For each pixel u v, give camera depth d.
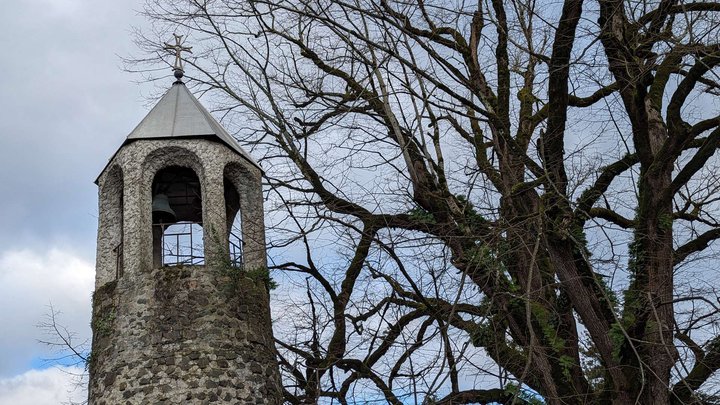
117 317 18.33
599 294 17.11
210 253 18.81
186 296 18.31
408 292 18.62
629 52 16.52
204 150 19.48
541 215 15.85
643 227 17.11
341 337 18.92
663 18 16.70
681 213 18.61
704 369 16.28
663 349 15.62
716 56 14.96
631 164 18.17
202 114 20.19
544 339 16.81
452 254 16.42
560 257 16.72
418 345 15.02
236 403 17.66
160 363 17.70
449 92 16.84
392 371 16.69
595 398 16.72
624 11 16.61
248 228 19.77
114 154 19.80
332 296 19.11
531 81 19.66
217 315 18.28
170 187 20.31
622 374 16.50
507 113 18.38
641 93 16.75
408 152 18.42
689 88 16.69
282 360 18.42
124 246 18.84
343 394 17.70
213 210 19.06
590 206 17.02
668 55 16.02
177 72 21.17
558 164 16.53
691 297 15.41
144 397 17.41
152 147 19.38
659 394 16.06
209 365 17.78
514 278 17.69
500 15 19.12
